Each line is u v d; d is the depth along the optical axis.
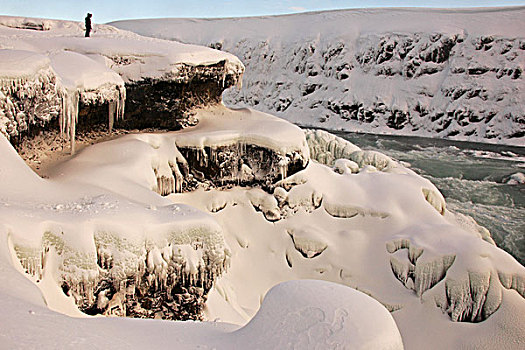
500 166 21.09
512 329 7.39
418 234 9.12
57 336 2.54
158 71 10.19
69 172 7.56
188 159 10.36
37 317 2.72
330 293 3.24
